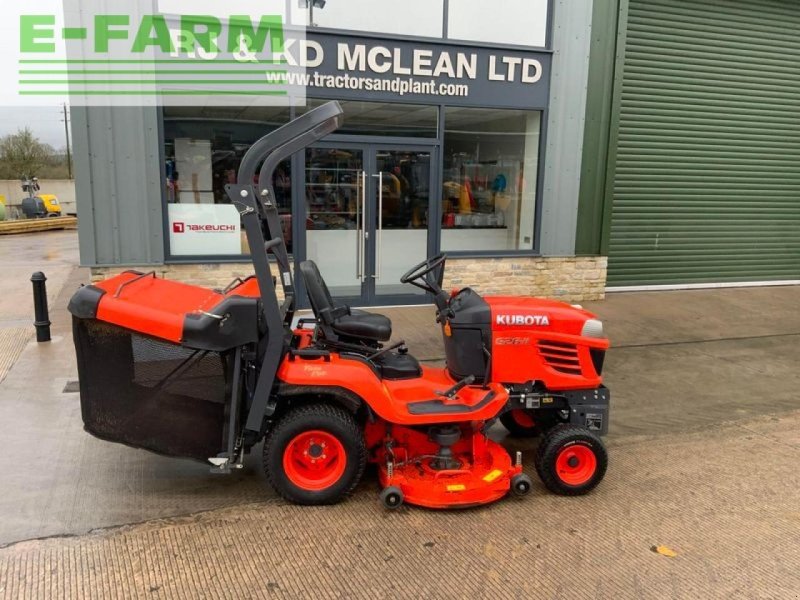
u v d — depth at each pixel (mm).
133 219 7492
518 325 3973
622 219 10094
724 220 10703
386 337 4328
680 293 10375
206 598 2854
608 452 4598
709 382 6242
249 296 3846
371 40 7957
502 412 4086
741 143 10516
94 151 7223
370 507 3719
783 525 3605
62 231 24953
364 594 2906
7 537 3316
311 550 3256
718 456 4547
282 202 8109
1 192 34312
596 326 4043
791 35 10406
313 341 4105
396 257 8734
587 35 8812
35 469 4113
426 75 8273
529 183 9180
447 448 3834
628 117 9773
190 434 3584
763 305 9688
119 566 3084
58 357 6391
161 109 7402
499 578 3053
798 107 10727
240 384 3553
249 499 3809
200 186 7750
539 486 4062
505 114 8836
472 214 9016
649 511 3746
